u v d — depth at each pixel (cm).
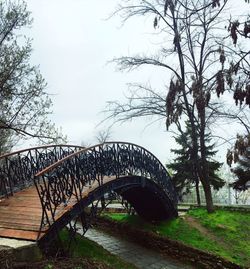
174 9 1227
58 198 876
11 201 1007
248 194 3875
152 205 1667
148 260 1347
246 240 1523
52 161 1405
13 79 1453
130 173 1395
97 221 1747
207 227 1670
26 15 1497
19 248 675
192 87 592
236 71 532
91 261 768
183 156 2492
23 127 1497
